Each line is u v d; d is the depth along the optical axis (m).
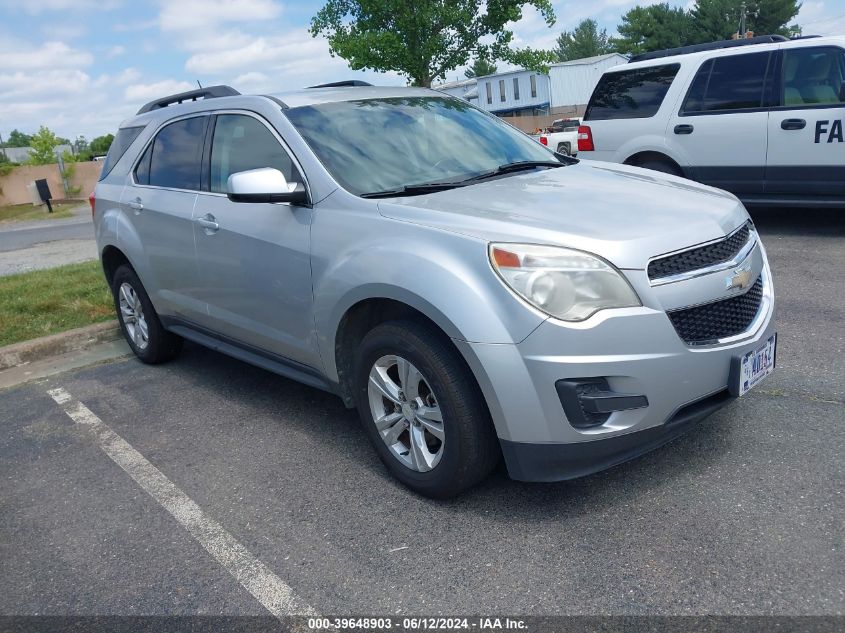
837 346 4.67
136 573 3.07
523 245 2.91
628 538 2.93
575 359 2.80
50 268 9.84
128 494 3.73
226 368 5.50
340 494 3.51
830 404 3.88
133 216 5.18
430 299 2.99
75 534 3.42
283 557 3.06
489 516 3.18
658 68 8.53
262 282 3.99
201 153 4.64
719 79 8.03
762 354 3.28
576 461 2.95
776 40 7.84
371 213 3.44
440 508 3.29
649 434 2.97
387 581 2.84
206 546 3.21
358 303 3.41
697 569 2.71
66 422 4.75
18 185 32.44
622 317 2.83
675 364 2.92
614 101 8.91
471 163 4.07
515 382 2.86
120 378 5.49
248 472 3.82
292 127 3.97
